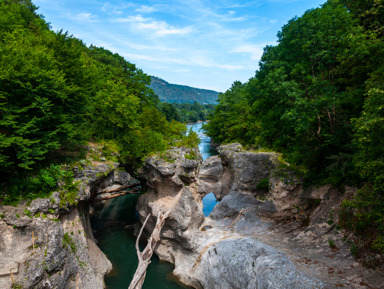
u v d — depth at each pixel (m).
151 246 22.09
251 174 30.25
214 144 81.56
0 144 13.79
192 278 21.14
